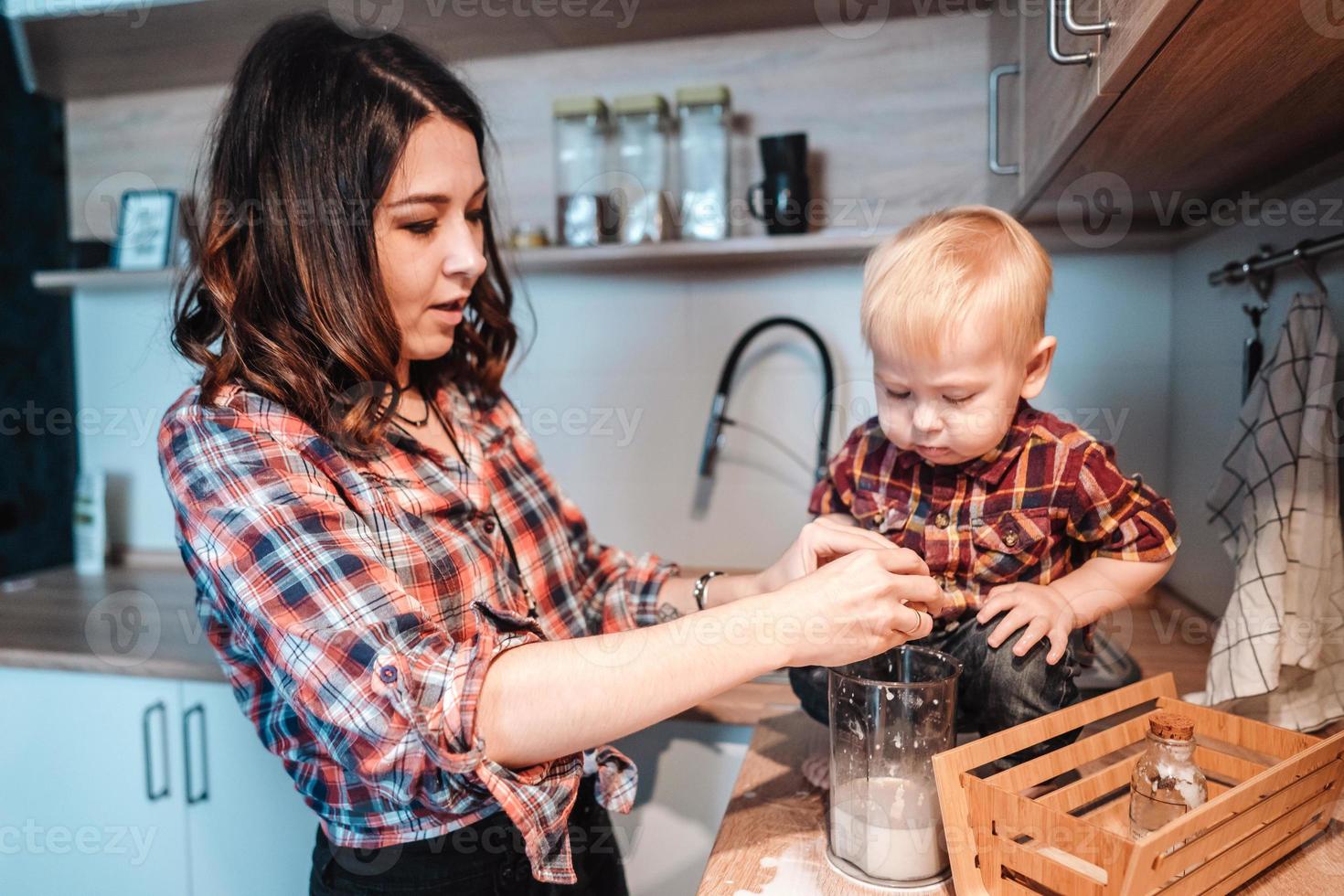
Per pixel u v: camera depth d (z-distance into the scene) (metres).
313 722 0.60
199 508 0.65
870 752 0.67
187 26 1.43
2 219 1.74
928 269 0.74
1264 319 1.01
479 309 0.99
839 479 0.91
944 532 0.81
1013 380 0.75
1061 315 1.43
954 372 0.73
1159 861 0.52
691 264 1.55
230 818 1.25
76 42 1.51
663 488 1.62
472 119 0.81
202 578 0.68
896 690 0.66
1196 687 1.00
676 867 1.16
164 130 1.79
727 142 1.47
